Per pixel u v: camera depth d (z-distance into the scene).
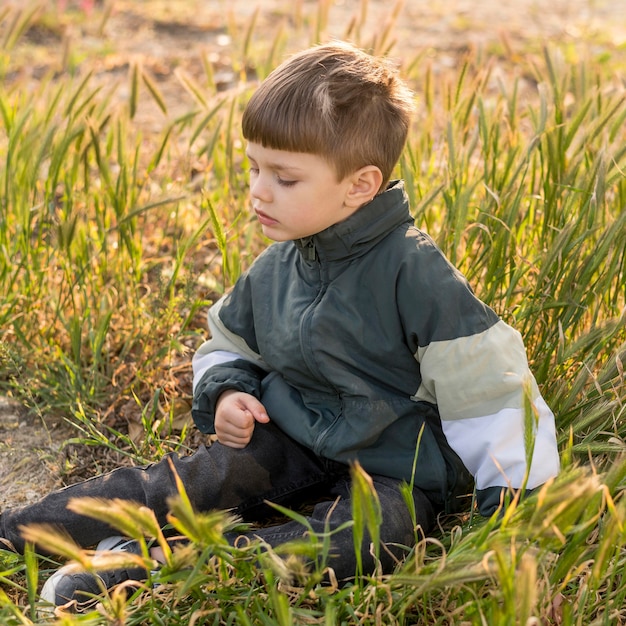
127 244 3.11
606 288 2.73
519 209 2.95
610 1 8.27
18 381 2.97
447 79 3.35
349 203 2.11
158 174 3.85
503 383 2.07
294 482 2.33
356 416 2.18
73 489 2.21
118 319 3.19
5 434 2.81
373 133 2.08
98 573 2.08
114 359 3.12
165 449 2.72
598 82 3.36
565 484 1.65
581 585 1.93
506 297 2.67
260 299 2.35
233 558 1.81
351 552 2.03
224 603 1.94
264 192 2.09
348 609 1.84
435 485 2.20
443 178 2.99
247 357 2.46
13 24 4.41
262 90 2.06
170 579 1.77
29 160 3.28
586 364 2.43
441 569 1.67
